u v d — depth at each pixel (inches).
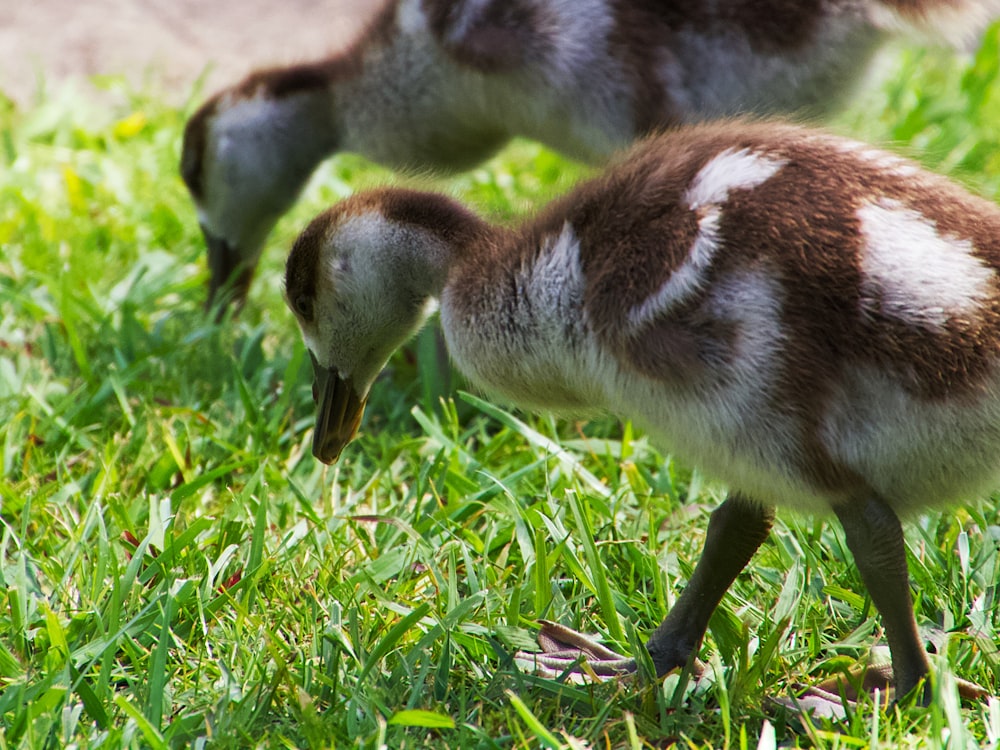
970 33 585.6
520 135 650.2
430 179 520.4
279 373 637.9
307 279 448.5
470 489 506.3
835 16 570.3
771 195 351.9
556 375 390.6
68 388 613.9
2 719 375.2
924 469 350.9
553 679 395.9
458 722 373.7
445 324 413.1
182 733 365.7
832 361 340.8
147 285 719.7
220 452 556.4
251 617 419.2
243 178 718.5
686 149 379.6
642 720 374.0
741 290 345.4
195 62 1052.5
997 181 807.1
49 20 1095.0
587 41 586.6
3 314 682.8
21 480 532.7
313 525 500.4
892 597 357.1
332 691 386.3
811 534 475.8
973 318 337.4
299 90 711.7
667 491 526.0
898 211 347.6
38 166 865.5
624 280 361.4
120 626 412.5
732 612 418.0
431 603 443.2
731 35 575.8
